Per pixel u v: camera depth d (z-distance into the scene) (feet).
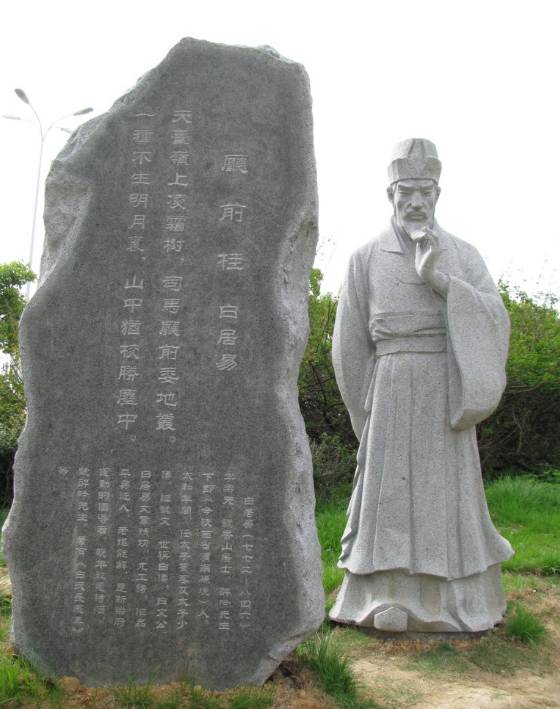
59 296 12.84
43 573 12.42
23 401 34.32
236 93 13.10
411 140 16.40
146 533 12.33
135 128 13.16
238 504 12.24
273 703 11.39
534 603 17.83
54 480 12.54
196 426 12.42
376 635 15.58
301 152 12.90
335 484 31.30
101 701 11.44
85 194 13.08
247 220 12.76
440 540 15.43
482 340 15.49
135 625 12.21
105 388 12.62
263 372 12.45
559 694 13.48
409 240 16.43
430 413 15.74
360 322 16.80
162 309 12.68
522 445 37.70
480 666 14.43
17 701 11.26
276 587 12.07
